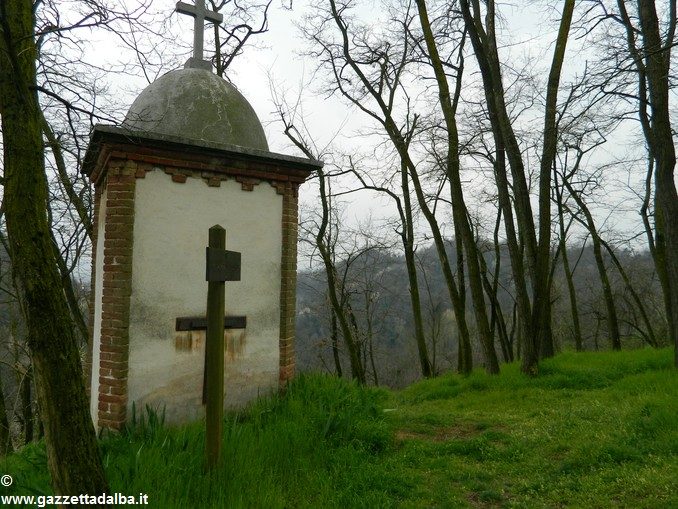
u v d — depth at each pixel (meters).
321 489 4.18
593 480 4.42
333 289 15.55
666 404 6.19
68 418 2.74
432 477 4.82
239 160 5.83
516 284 10.98
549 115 10.36
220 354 4.09
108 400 5.07
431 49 11.55
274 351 6.05
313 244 16.47
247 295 5.89
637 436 5.36
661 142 9.05
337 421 5.46
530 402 8.67
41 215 2.80
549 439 5.77
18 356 12.78
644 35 8.87
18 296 2.74
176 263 5.47
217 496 3.76
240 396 5.77
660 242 13.52
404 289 23.03
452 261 23.09
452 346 33.16
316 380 6.59
